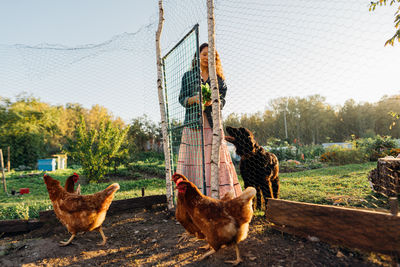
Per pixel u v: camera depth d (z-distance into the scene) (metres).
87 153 12.86
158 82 5.13
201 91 4.02
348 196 5.05
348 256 2.55
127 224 4.30
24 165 30.17
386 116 48.34
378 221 2.41
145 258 2.92
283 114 40.88
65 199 3.25
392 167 4.57
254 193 2.60
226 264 2.62
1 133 29.50
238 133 4.13
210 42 3.78
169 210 4.81
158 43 5.17
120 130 14.15
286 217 3.28
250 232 3.48
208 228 2.58
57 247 3.35
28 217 4.74
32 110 32.91
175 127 4.99
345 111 56.75
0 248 3.35
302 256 2.63
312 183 7.42
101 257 3.00
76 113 40.19
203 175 4.04
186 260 2.80
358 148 15.77
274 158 4.30
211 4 3.79
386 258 2.39
